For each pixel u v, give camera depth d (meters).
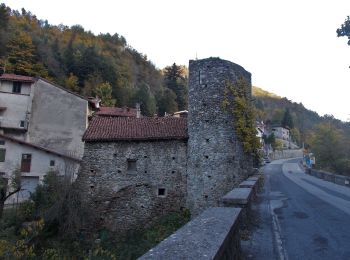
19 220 17.95
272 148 77.88
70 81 54.06
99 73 62.00
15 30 58.56
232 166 19.05
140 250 16.98
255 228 8.95
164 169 20.34
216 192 18.73
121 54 92.25
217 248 3.38
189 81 21.00
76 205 18.72
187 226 4.52
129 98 62.94
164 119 23.14
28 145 25.44
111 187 20.48
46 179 20.44
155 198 20.09
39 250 15.80
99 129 22.05
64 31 92.38
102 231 19.52
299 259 6.25
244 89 20.89
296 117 116.38
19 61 47.44
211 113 19.61
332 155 37.38
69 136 29.98
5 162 24.92
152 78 89.88
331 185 22.98
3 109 29.44
